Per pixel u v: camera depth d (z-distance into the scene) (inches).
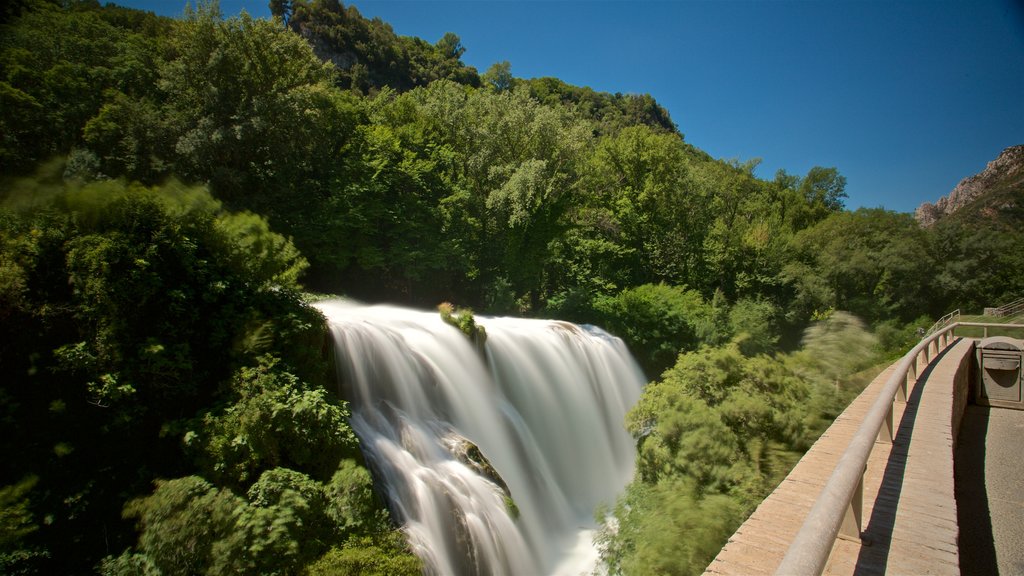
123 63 1163.9
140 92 1158.3
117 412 372.5
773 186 2866.6
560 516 597.3
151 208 438.0
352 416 498.3
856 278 1929.1
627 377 952.3
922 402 301.4
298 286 538.3
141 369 387.2
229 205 972.6
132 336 395.9
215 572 305.3
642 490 383.9
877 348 863.7
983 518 239.8
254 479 379.2
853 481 100.1
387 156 1189.1
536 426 707.4
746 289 1665.8
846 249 2065.7
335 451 414.0
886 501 173.3
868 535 151.9
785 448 395.2
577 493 668.1
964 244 2112.5
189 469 377.1
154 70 1192.8
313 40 3779.5
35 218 394.6
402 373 571.2
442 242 1195.9
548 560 508.7
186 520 320.2
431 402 582.2
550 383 767.1
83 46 1170.0
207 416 389.4
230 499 338.0
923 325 1667.1
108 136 938.7
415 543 386.6
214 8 1053.8
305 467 403.9
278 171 1061.1
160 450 385.1
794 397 449.1
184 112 1036.5
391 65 4119.1
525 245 1247.5
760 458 379.2
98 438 365.1
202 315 444.8
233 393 416.2
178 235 444.1
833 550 145.5
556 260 1358.3
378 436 483.8
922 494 177.6
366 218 1116.5
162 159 962.1
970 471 298.8
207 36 1028.5
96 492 348.2
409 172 1187.9
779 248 1795.0
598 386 859.4
